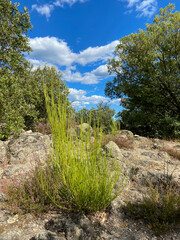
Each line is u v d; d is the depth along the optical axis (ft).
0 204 8.70
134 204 8.77
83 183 7.46
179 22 40.96
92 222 7.86
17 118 19.33
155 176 11.78
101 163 8.33
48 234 6.31
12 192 8.92
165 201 8.36
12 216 7.84
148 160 16.07
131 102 52.49
